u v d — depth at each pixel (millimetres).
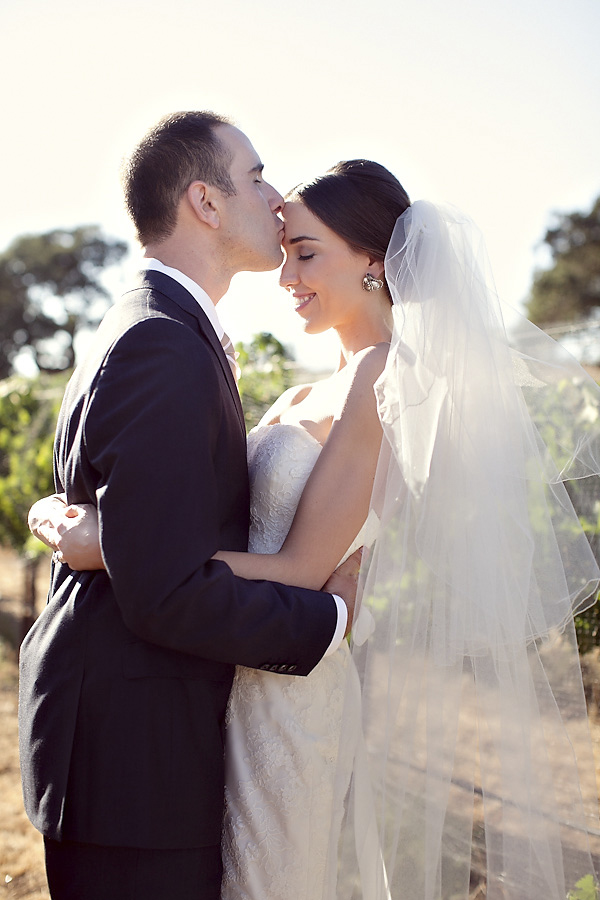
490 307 1988
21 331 45594
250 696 1945
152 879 1707
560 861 1783
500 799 1802
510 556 1859
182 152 1952
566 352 2096
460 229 2016
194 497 1659
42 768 1730
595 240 30016
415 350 1912
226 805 1940
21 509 7094
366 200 2158
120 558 1608
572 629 1975
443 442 1876
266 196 2104
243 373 4074
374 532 2057
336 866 1765
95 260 46500
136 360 1694
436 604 1832
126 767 1701
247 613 1697
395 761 1778
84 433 1729
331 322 2279
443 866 1802
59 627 1808
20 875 3232
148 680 1737
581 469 2061
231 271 2084
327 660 2012
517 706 1817
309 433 2180
